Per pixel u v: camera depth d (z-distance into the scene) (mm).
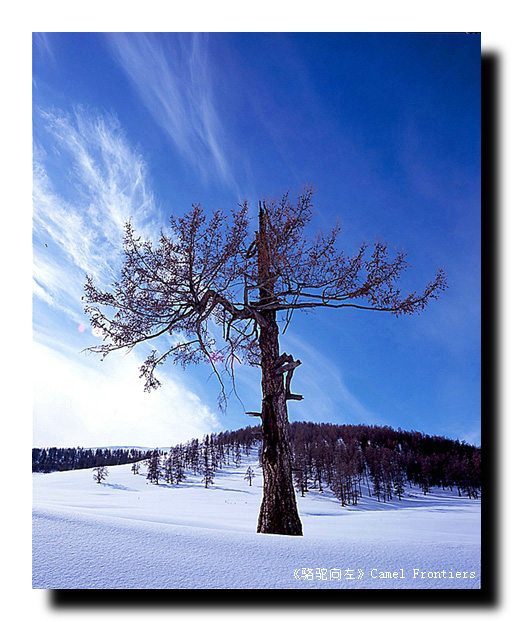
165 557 4508
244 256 7180
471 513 13609
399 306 7215
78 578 4039
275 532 6445
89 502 14398
